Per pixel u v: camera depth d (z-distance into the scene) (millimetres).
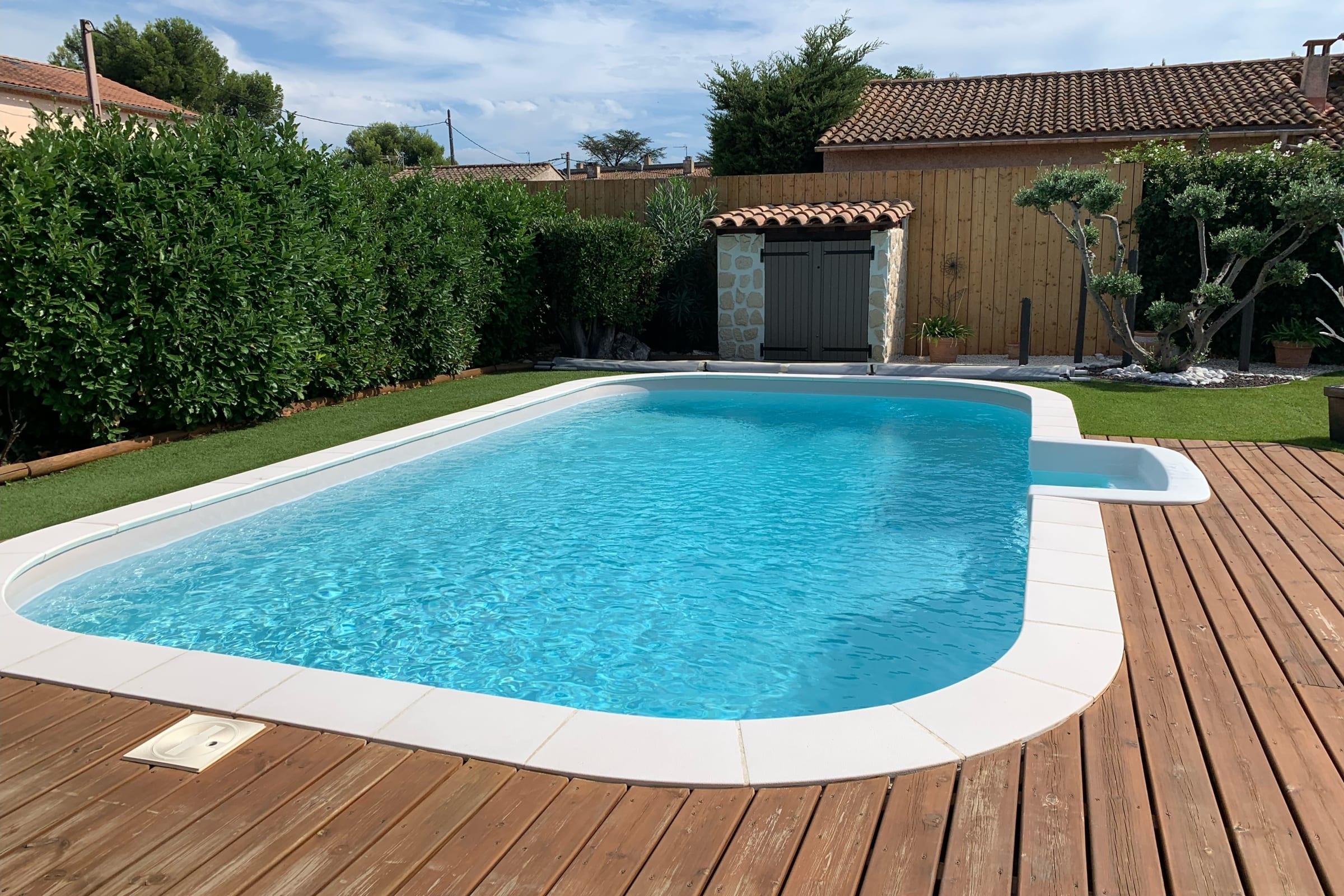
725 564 5629
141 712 3133
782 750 2764
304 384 9406
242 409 8984
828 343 13734
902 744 2783
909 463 8156
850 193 14438
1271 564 4441
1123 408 9141
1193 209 10344
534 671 4215
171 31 43375
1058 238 13648
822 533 6195
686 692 3998
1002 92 19250
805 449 8828
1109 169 13266
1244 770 2598
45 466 6961
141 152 7777
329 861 2271
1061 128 16391
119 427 7984
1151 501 5586
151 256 7668
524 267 13445
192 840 2369
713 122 19688
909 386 11352
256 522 6438
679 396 11852
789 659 4316
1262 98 16547
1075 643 3500
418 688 3271
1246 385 10516
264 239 8812
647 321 14617
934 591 5137
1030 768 2629
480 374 13047
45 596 5008
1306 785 2510
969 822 2373
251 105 45531
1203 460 6840
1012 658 3381
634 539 6117
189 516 6051
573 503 6973
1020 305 13289
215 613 4918
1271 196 12164
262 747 2863
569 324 14156
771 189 14758
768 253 13781
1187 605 3914
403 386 11570
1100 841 2271
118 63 41719
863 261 13352
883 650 4387
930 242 14297
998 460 8188
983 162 17297
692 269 14531
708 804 2496
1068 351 13906
